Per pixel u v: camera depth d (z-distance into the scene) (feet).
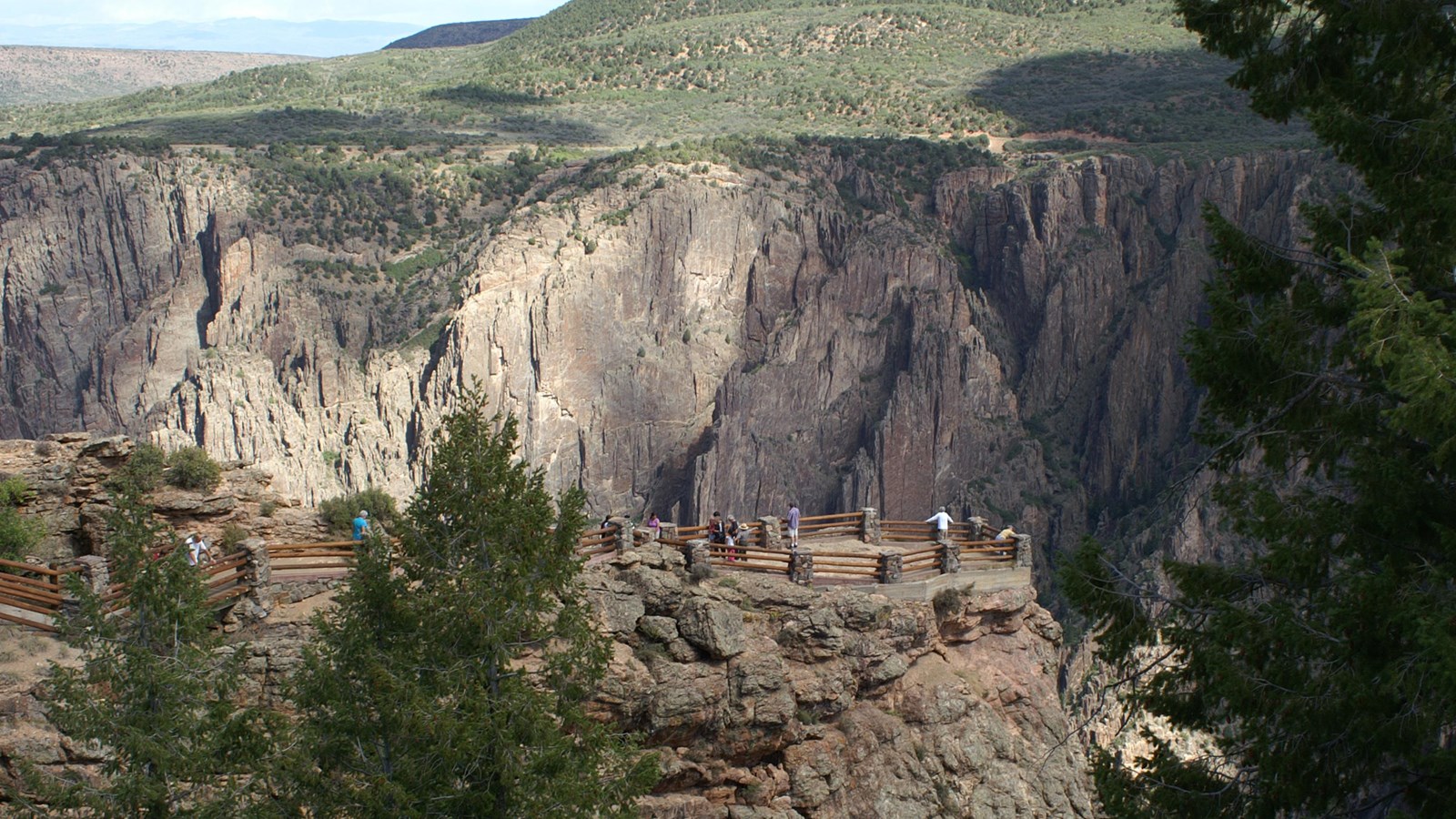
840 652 121.49
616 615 115.75
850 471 591.37
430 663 84.17
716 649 115.14
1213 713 73.72
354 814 79.82
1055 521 579.48
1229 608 69.62
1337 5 76.02
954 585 133.08
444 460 87.97
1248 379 75.20
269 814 80.28
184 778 79.30
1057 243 634.43
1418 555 66.90
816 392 611.88
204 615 84.79
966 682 129.90
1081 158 652.07
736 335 627.46
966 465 589.73
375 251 639.35
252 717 82.53
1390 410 64.54
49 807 80.69
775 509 586.45
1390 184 71.92
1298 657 68.13
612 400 596.70
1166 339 597.11
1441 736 64.80
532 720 81.97
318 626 86.63
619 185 633.20
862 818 118.52
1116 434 591.78
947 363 594.24
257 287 615.16
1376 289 63.26
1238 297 77.36
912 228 643.04
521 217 622.54
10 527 116.67
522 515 87.04
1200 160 625.41
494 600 83.61
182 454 128.88
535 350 580.30
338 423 566.77
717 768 114.83
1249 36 80.74
